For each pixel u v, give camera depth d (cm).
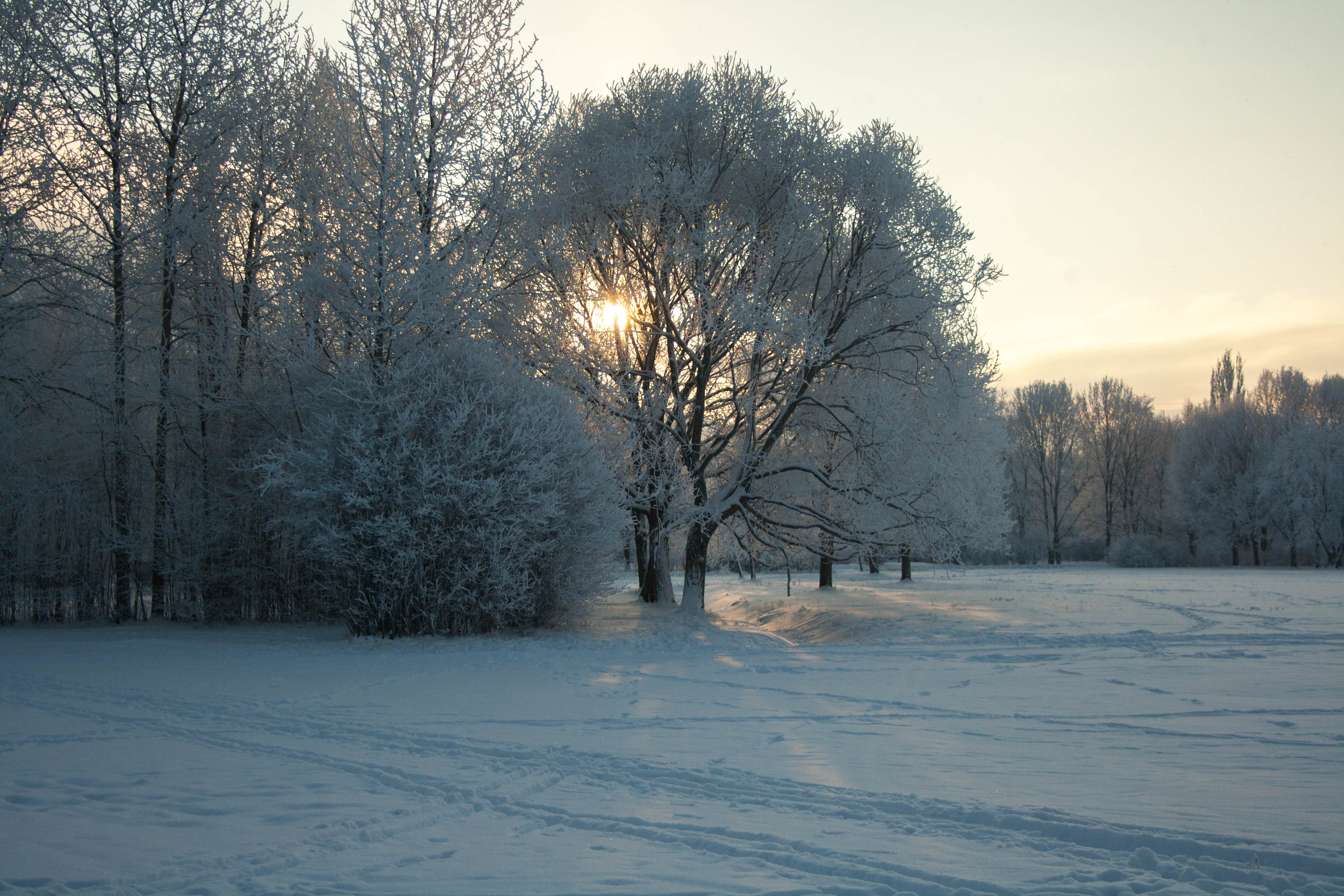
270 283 2094
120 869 483
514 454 1742
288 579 2131
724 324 2055
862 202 2058
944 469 2075
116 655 1526
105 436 2058
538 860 500
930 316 2261
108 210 2077
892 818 581
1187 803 598
